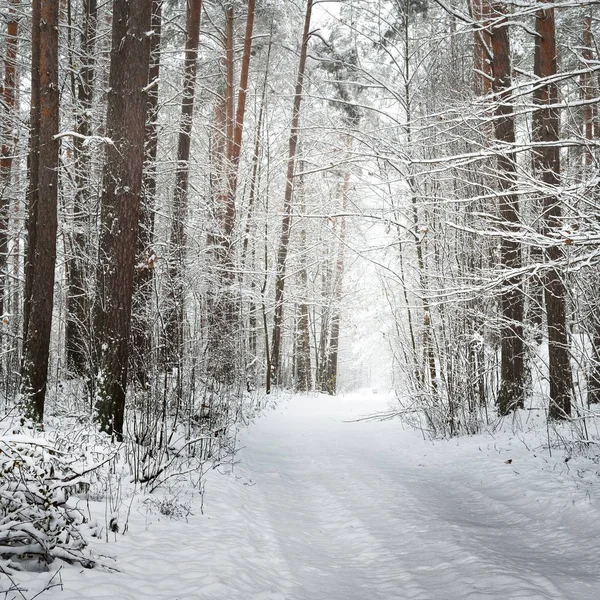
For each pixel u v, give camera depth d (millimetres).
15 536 4168
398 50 17219
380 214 15672
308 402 23500
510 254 11742
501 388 13148
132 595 4004
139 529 5633
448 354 12992
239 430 13914
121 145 9203
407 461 11188
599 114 10727
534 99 10180
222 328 13555
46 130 9508
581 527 6133
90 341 10266
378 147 14352
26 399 9039
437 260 13711
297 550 5891
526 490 7848
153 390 9938
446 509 7461
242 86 22781
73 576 4195
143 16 9312
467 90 14102
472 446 11234
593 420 10781
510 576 4676
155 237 14156
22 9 16062
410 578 4969
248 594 4332
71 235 14453
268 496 8188
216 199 20766
